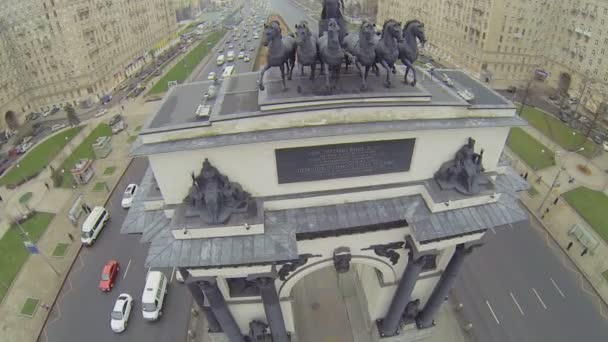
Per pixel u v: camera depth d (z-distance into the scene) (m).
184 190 23.70
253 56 120.06
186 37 166.50
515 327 38.44
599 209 53.34
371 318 36.72
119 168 68.81
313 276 43.84
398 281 31.56
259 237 22.98
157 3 139.38
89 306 43.09
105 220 54.50
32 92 94.62
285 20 178.62
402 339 36.84
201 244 22.73
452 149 24.59
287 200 24.44
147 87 107.81
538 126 77.00
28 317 42.03
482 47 100.00
